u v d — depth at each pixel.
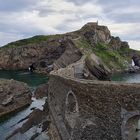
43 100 71.81
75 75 80.12
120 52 190.00
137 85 32.12
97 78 108.38
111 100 32.34
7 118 55.88
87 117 32.94
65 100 38.19
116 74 141.75
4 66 166.00
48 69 142.50
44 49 161.62
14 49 167.00
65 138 34.31
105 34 187.25
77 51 126.31
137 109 31.56
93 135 32.06
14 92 66.19
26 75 130.50
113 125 31.67
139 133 33.53
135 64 192.00
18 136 44.22
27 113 59.59
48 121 47.28
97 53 156.12
